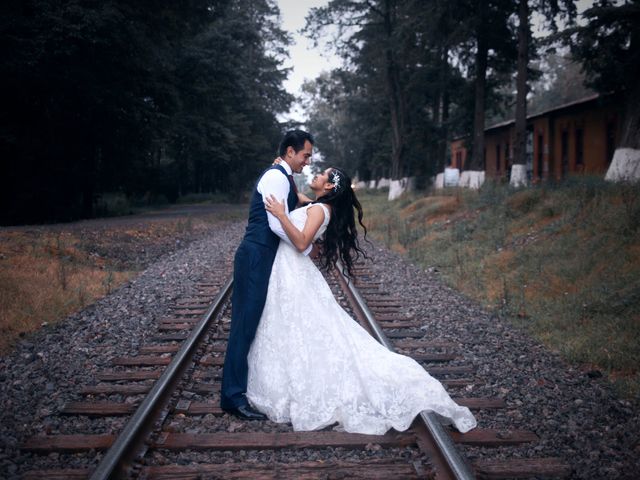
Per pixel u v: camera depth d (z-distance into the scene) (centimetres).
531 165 3150
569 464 335
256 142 4862
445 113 3055
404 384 379
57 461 337
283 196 396
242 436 362
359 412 378
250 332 402
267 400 394
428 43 2378
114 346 586
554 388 472
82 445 351
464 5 2125
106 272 1012
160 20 2125
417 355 562
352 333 408
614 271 783
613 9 1322
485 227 1339
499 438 369
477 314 746
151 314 723
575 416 411
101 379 483
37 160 2167
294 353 390
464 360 553
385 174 5291
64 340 607
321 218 397
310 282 405
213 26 3081
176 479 310
